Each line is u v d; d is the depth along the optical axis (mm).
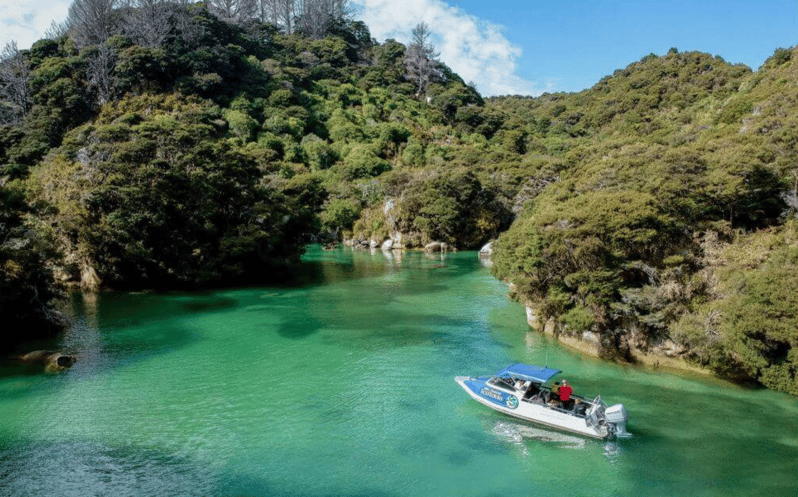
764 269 30297
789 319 26719
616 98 165125
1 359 35031
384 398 28953
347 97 174250
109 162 60844
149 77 127562
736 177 38219
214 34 158500
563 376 32250
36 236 43000
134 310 50125
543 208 58656
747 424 25656
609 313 35281
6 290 38094
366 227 115250
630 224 34469
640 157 57656
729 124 68000
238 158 75875
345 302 54906
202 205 65938
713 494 19906
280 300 55750
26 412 26703
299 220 80250
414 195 107312
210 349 37750
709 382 31188
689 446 23594
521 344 39344
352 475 20984
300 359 35594
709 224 37969
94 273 59750
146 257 58062
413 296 58375
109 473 20891
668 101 143875
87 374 32375
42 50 131250
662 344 34188
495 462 22188
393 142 154375
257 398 28766
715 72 145500
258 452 22781
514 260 44281
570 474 21250
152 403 27953
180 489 19812
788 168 40375
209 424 25500
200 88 133125
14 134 101188
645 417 26500
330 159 142500
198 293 59344
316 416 26547
